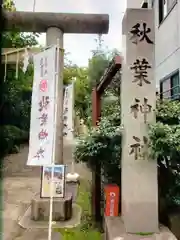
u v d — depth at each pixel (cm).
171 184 384
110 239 315
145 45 347
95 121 547
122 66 365
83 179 747
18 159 1041
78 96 1423
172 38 614
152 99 345
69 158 1052
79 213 491
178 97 560
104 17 432
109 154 410
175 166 373
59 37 439
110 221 360
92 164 439
